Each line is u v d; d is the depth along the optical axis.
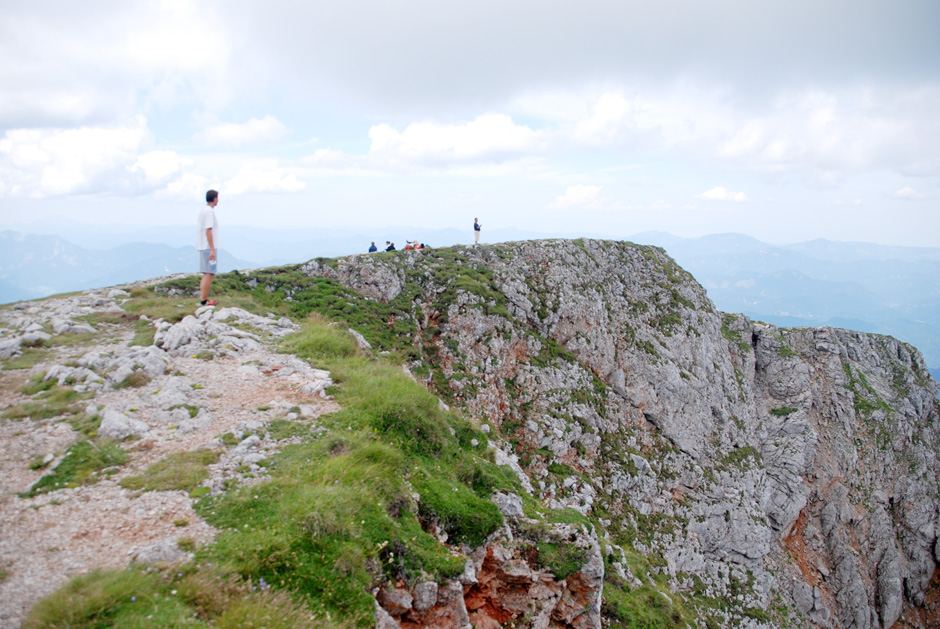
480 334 39.25
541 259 50.25
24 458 10.91
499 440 32.50
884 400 66.56
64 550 8.58
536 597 15.48
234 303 24.83
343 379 17.42
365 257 38.81
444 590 11.62
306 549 9.81
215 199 21.77
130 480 10.71
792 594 52.44
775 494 56.91
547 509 18.25
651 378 49.88
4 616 7.13
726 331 67.31
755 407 61.34
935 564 61.38
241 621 7.96
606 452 41.47
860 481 60.62
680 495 45.69
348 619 9.20
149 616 7.52
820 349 68.44
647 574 34.16
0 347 15.93
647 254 62.19
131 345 17.52
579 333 47.59
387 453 13.55
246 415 14.36
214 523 9.84
